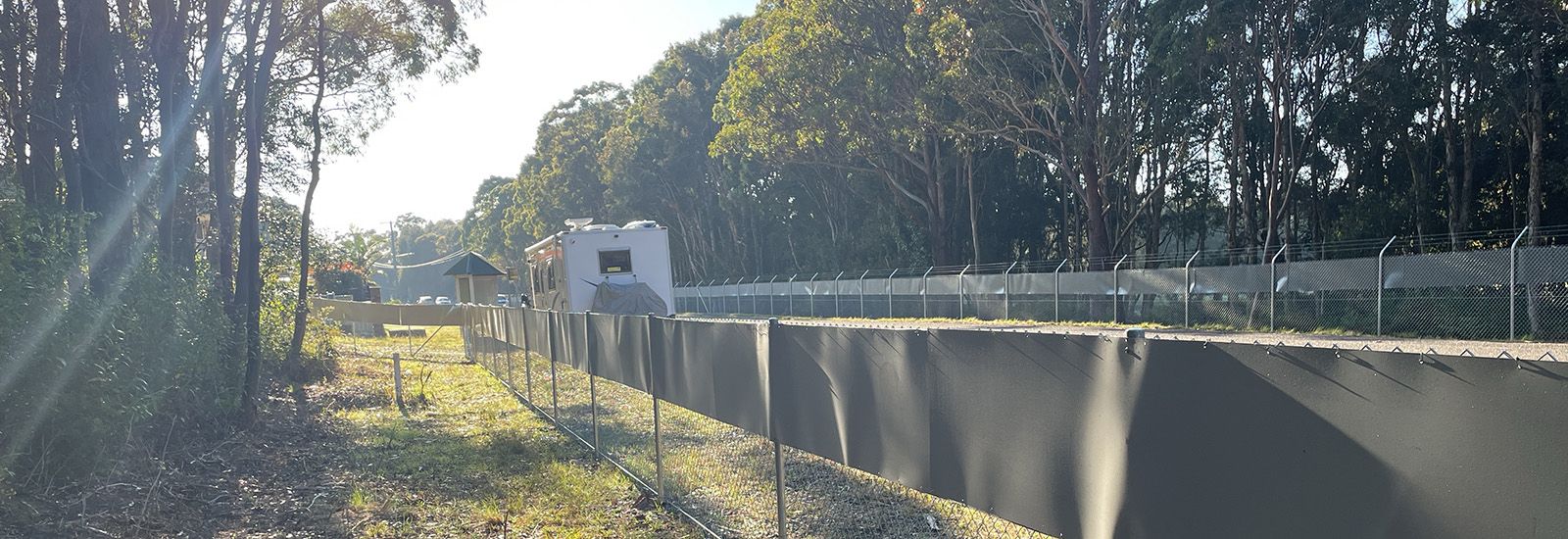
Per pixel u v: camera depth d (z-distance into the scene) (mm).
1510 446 1984
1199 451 2771
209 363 9953
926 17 29500
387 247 119062
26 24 11680
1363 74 24938
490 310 17953
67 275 7281
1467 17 23281
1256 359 2590
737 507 6340
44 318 6535
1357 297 18109
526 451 9594
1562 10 20438
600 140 60406
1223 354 2686
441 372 19062
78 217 8242
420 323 23688
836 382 4910
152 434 8547
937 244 37656
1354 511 2330
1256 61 25188
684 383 6875
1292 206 32062
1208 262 26734
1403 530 2223
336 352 21984
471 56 19312
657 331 7395
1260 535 2584
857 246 45625
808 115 33125
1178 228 36844
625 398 8438
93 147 10031
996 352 3691
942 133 31500
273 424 11570
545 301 22938
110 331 7297
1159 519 2918
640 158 53625
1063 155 29859
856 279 35188
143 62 12703
